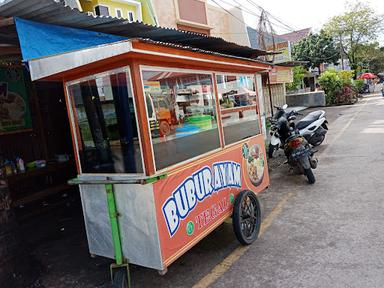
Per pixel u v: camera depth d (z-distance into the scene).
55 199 6.68
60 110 7.53
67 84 3.23
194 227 3.29
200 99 3.62
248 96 4.73
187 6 10.90
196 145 3.48
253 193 4.19
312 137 8.82
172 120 3.16
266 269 3.43
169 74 3.14
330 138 10.29
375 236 3.82
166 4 10.10
